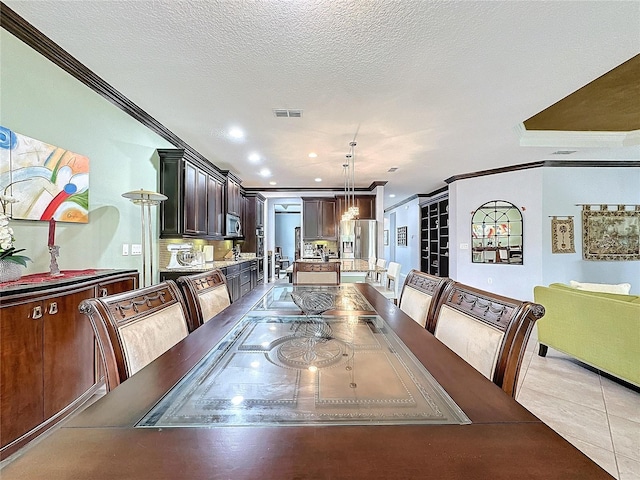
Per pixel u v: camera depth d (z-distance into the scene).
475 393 0.82
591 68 2.32
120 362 0.99
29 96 2.01
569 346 2.94
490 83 2.53
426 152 4.46
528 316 1.00
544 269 5.08
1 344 1.51
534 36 1.96
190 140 3.92
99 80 2.48
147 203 3.09
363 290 2.52
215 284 2.01
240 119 3.24
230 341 1.29
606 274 5.12
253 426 0.69
